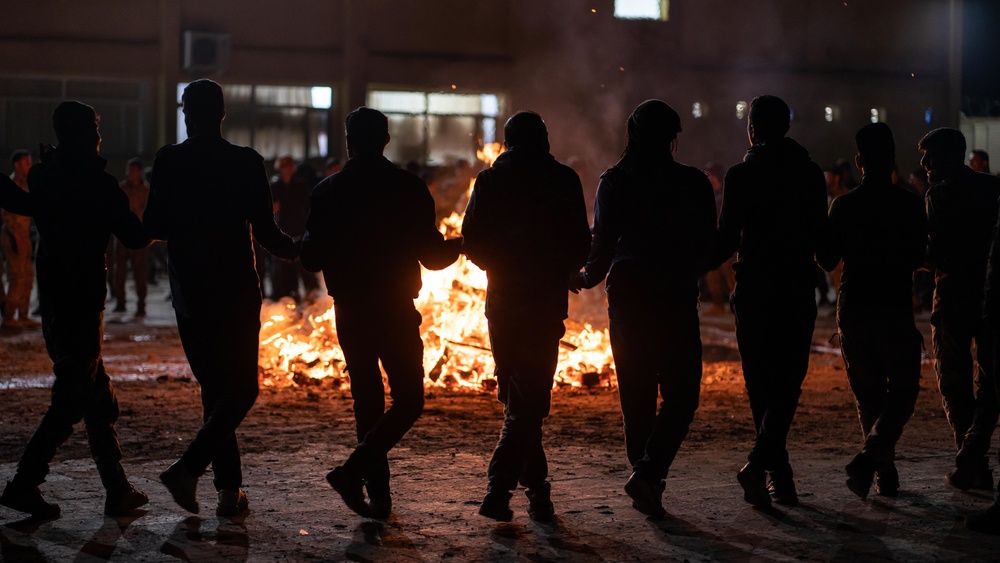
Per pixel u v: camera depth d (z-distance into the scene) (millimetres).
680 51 34062
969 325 6551
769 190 5879
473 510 6008
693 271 5824
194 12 31484
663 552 5266
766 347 5949
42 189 5695
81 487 6422
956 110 36375
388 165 5789
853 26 35594
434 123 33500
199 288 5625
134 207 17719
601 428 8438
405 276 5734
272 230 5801
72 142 5734
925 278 17781
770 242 5902
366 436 5645
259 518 5824
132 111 31594
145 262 18141
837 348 14188
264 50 32031
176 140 31375
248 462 7168
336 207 5707
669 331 5773
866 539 5492
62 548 5266
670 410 5801
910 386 6121
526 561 5113
